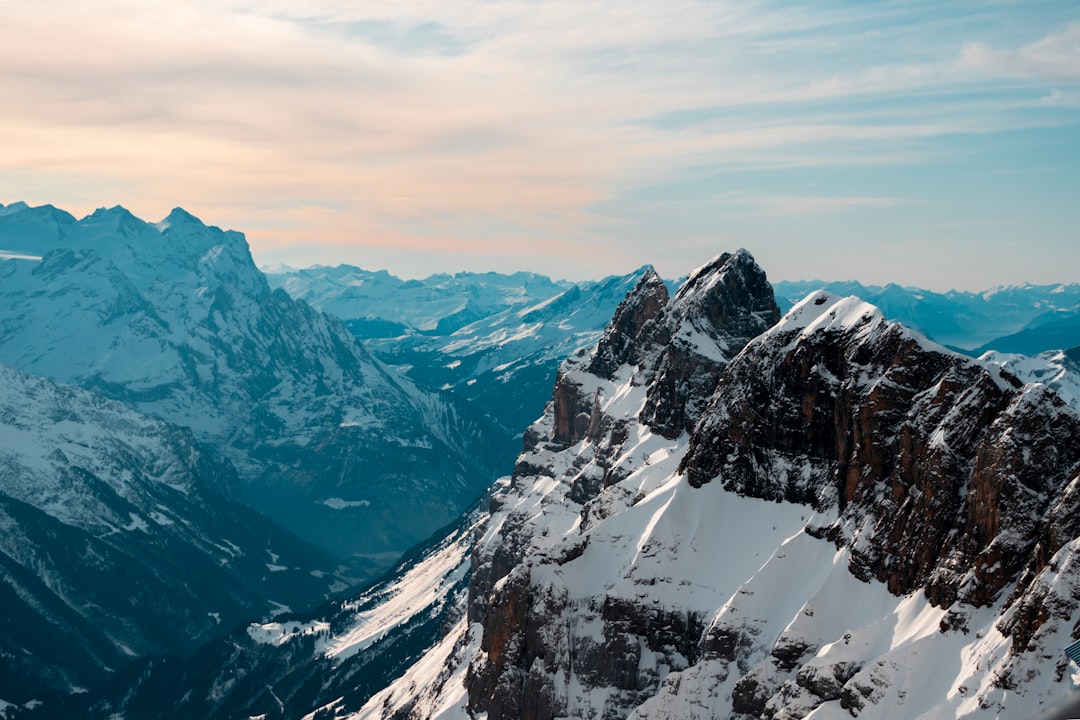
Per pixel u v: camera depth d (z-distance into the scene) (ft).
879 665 569.23
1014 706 504.43
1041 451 583.58
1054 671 502.79
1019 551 569.64
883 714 552.41
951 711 525.34
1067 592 517.14
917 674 559.79
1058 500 555.28
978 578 574.97
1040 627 516.32
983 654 539.29
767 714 606.55
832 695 586.86
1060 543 542.16
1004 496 581.94
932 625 587.68
